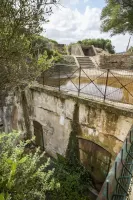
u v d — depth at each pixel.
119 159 2.68
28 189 2.65
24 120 8.31
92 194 5.57
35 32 2.96
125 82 7.83
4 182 2.24
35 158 3.16
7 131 6.52
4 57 2.80
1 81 3.10
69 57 12.80
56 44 17.67
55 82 8.17
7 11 2.50
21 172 2.66
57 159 6.90
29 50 3.20
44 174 3.00
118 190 2.11
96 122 5.35
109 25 15.85
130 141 3.22
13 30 2.63
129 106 4.76
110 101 5.22
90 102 5.30
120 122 4.71
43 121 7.46
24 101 8.01
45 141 7.71
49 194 4.89
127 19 14.59
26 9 2.63
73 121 6.08
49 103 6.88
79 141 6.20
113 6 15.31
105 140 5.24
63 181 5.36
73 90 6.56
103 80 8.40
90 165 5.98
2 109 6.27
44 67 3.74
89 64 12.62
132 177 2.40
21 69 3.27
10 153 2.94
